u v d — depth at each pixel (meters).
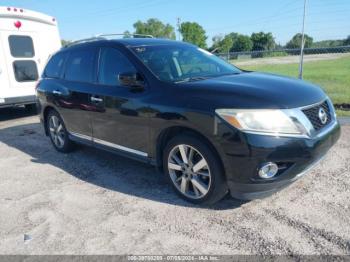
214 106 3.28
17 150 6.38
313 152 3.24
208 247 3.03
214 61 4.86
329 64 19.69
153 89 3.89
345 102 8.01
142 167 5.02
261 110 3.13
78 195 4.22
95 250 3.10
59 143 5.98
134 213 3.68
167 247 3.06
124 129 4.28
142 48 4.45
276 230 3.19
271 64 18.86
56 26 9.97
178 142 3.66
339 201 3.62
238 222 3.37
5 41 8.73
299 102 3.31
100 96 4.54
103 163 5.31
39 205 4.03
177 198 3.96
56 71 5.76
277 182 3.23
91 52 4.94
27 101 9.29
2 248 3.23
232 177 3.29
